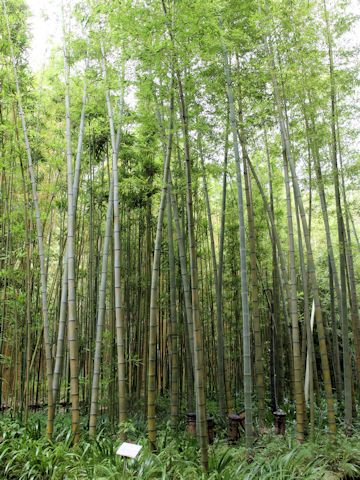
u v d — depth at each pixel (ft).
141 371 28.99
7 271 22.15
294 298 18.86
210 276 35.09
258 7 19.43
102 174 26.53
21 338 24.35
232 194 32.19
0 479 14.87
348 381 21.71
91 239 25.72
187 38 15.64
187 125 16.10
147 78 16.85
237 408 28.60
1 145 23.24
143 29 15.37
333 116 22.48
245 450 16.79
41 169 28.32
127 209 28.43
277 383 27.48
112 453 15.46
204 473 13.52
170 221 22.97
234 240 32.24
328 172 24.44
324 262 37.68
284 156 19.63
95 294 28.50
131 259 31.01
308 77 20.79
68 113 19.61
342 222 23.82
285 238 36.60
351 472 15.08
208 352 35.17
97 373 19.17
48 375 18.29
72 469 14.26
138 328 28.84
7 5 21.68
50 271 35.29
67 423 22.50
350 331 36.91
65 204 26.12
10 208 23.45
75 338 18.08
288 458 14.71
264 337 35.81
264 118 20.12
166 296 28.73
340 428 21.47
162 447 16.46
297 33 19.40
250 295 32.14
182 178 21.04
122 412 17.93
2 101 21.53
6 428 18.16
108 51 19.53
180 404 27.61
